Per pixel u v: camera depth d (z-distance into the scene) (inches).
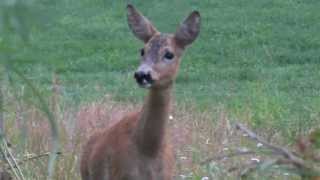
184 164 509.4
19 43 185.8
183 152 542.6
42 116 507.5
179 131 589.6
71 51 1113.4
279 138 603.8
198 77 999.6
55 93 568.4
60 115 538.0
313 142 208.5
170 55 446.0
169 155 443.8
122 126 447.2
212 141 565.9
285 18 1261.1
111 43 1162.6
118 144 441.1
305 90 927.7
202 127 618.2
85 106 658.8
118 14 1285.7
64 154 484.4
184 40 460.1
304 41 1161.4
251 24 1238.9
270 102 764.6
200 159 514.9
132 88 919.0
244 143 551.8
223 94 911.0
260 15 1277.1
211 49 1127.6
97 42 1163.3
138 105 782.5
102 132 468.4
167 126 437.4
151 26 478.0
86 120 564.7
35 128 495.5
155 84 428.1
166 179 442.6
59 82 837.8
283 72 1027.3
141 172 435.8
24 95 375.6
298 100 826.8
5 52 184.5
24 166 455.2
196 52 1113.4
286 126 633.6
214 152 534.0
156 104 430.0
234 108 753.6
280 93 882.8
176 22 1240.2
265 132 629.6
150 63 438.6
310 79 987.3
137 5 1293.1
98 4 1311.5
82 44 1144.2
